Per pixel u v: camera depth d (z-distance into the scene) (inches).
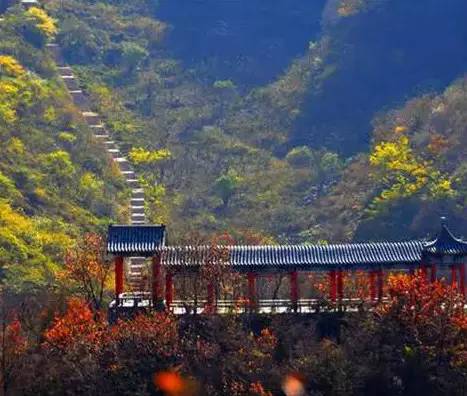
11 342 7416.3
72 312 7598.4
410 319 7578.7
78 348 7377.0
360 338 7534.5
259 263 7869.1
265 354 7401.6
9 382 7288.4
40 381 7278.5
